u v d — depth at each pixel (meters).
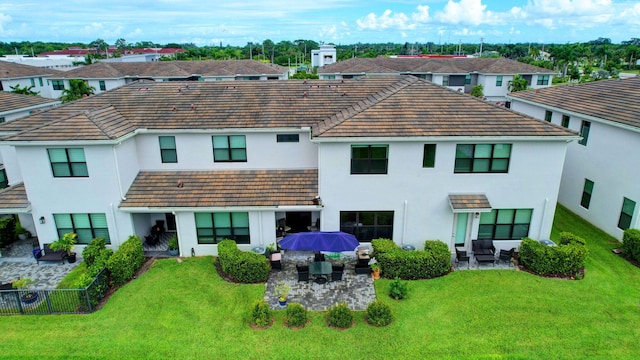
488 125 18.58
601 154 22.47
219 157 21.30
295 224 22.36
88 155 18.61
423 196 19.27
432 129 18.28
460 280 17.61
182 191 19.98
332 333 14.34
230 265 17.75
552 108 26.83
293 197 19.50
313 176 20.86
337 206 19.48
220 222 19.86
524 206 19.53
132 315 15.41
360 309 15.74
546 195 19.36
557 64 106.81
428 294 16.59
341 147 18.45
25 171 18.83
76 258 20.39
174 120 20.98
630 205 20.52
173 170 21.42
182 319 15.17
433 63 68.56
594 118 22.52
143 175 21.09
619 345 13.62
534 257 18.08
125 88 24.66
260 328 14.66
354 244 17.12
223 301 16.33
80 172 18.97
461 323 14.76
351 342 13.87
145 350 13.54
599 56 130.00
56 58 91.75
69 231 20.14
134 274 18.48
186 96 23.31
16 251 21.16
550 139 18.11
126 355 13.33
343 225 19.97
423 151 18.50
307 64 146.88
